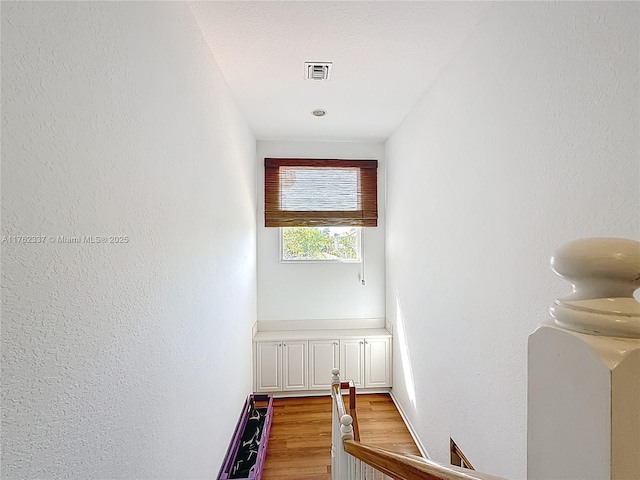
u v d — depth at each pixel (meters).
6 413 0.59
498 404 1.46
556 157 1.12
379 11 1.57
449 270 1.97
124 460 0.95
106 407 0.87
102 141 0.86
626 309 0.30
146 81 1.11
